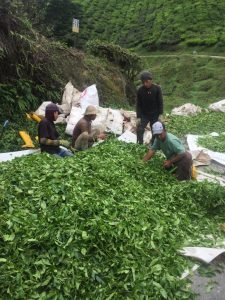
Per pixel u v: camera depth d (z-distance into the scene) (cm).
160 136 398
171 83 1861
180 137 657
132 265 260
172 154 408
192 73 1919
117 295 241
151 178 387
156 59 2209
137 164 402
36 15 1008
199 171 470
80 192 310
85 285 246
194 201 359
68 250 261
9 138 547
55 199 298
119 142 473
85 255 261
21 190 309
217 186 370
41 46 698
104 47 1035
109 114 633
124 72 1038
